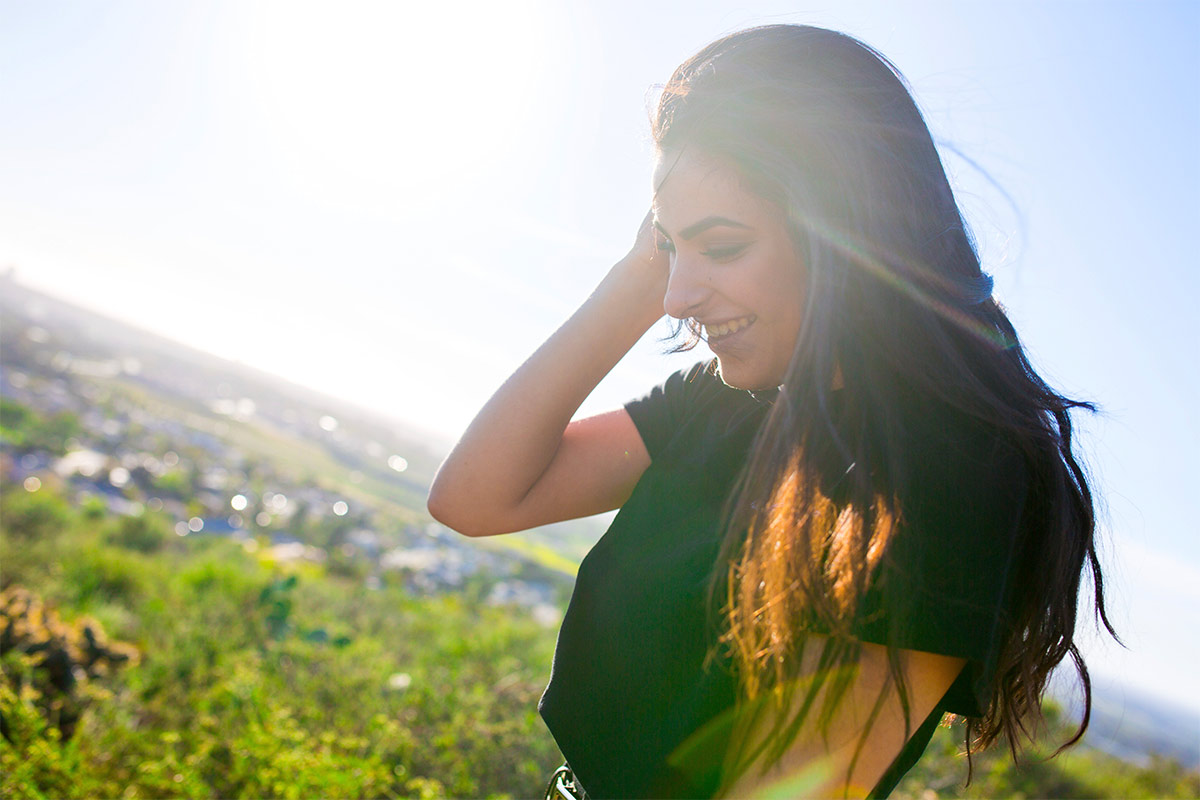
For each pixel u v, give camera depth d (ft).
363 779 10.48
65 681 12.30
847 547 2.39
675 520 3.31
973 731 3.03
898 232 2.66
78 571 19.66
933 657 2.36
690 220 2.81
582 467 4.20
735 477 3.23
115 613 16.97
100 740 10.85
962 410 2.48
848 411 2.57
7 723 10.19
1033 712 2.95
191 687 13.67
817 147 2.66
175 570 23.48
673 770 2.82
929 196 2.79
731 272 2.79
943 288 2.68
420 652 18.52
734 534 2.70
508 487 3.98
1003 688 2.78
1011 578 2.46
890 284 2.62
